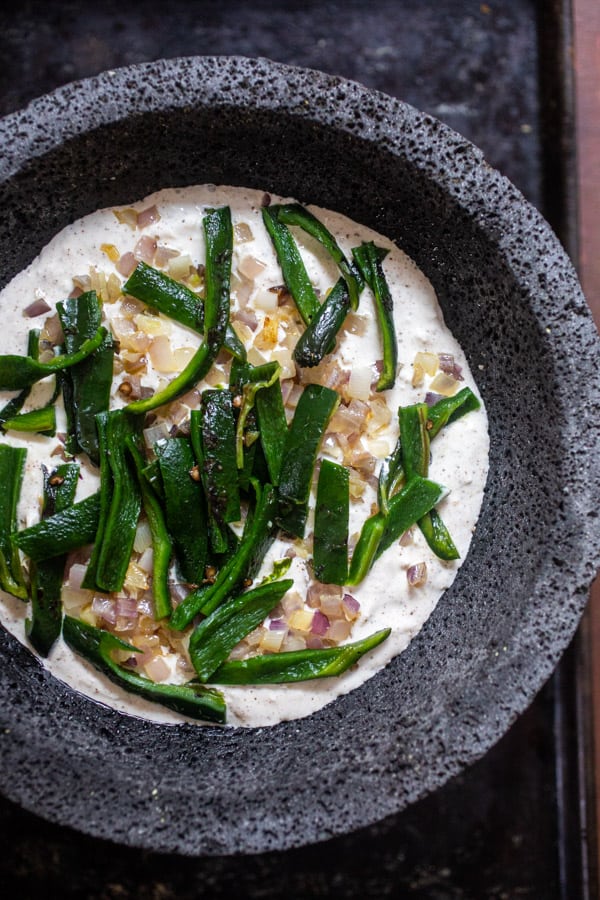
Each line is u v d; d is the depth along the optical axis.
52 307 0.39
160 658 0.38
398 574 0.39
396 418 0.39
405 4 0.45
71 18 0.44
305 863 0.43
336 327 0.39
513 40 0.45
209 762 0.38
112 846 0.43
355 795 0.35
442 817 0.44
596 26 0.45
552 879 0.43
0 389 0.38
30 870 0.43
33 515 0.38
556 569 0.36
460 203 0.37
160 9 0.44
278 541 0.39
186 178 0.39
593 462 0.36
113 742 0.37
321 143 0.38
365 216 0.39
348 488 0.38
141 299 0.39
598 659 0.44
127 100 0.37
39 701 0.37
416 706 0.37
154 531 0.38
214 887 0.43
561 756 0.44
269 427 0.38
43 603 0.38
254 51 0.44
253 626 0.38
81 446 0.38
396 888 0.43
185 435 0.38
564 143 0.45
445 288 0.39
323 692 0.38
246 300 0.39
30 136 0.37
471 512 0.39
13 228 0.38
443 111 0.45
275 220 0.39
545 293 0.37
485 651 0.37
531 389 0.38
